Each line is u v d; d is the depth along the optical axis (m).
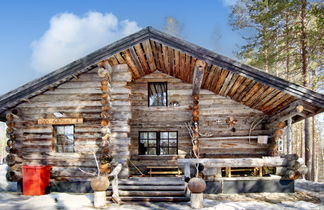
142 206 7.80
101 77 10.14
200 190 7.46
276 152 10.55
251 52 18.31
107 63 9.49
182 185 9.13
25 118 10.26
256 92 9.71
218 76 9.66
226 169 9.78
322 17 12.27
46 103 10.23
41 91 10.05
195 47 8.41
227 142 11.38
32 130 10.18
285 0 13.95
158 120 11.57
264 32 16.95
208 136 11.39
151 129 11.58
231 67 8.48
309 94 8.32
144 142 11.81
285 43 16.30
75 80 10.27
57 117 10.13
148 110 11.64
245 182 9.34
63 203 8.00
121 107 9.95
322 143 33.09
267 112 11.12
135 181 9.44
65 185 9.82
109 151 9.34
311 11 13.01
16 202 8.12
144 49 9.31
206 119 11.49
